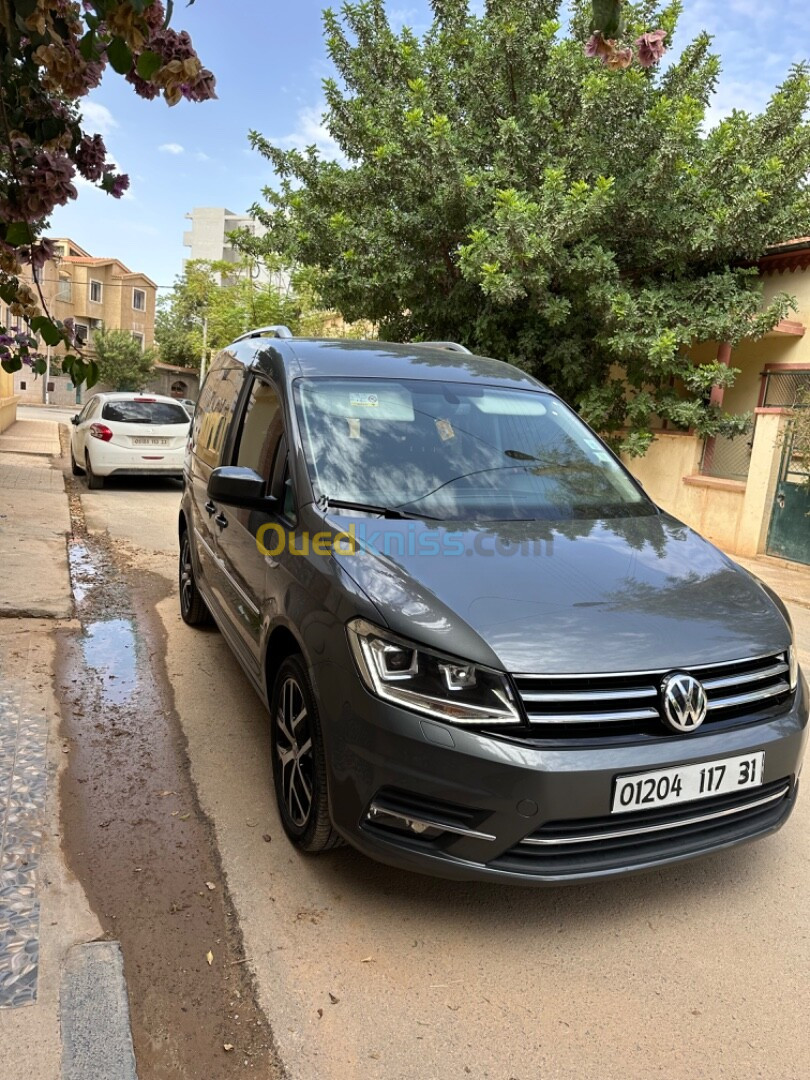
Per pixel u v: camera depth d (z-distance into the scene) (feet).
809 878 9.76
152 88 7.28
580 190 31.94
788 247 36.91
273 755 10.19
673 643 8.10
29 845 9.27
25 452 52.54
